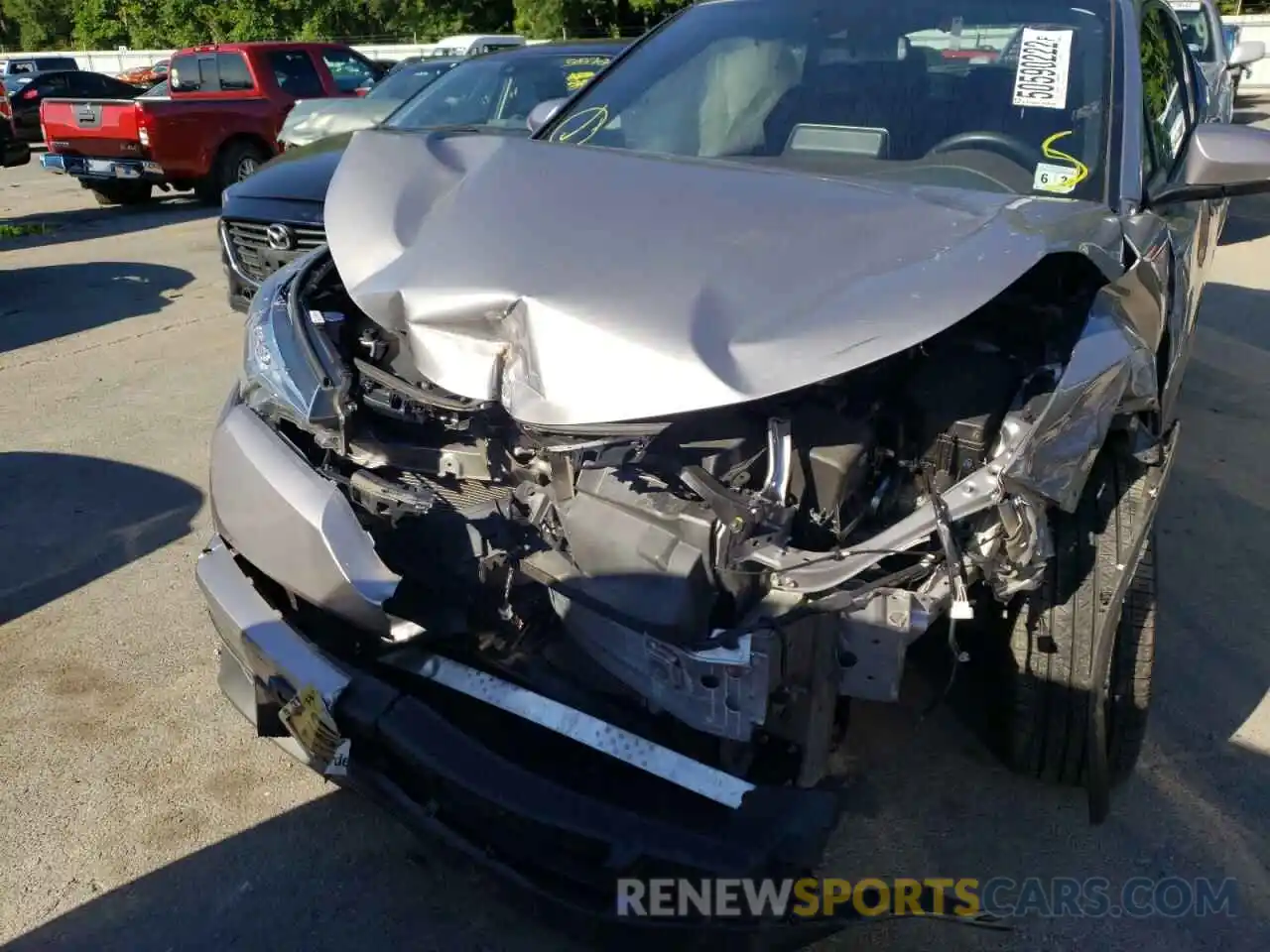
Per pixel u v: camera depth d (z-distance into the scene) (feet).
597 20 104.32
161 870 8.38
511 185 8.04
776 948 6.14
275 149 41.39
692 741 6.91
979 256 6.79
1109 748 8.59
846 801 7.29
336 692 7.16
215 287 27.50
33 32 169.99
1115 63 9.75
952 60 10.13
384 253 7.93
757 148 9.99
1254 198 35.55
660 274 6.85
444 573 7.38
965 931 7.71
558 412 6.49
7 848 8.56
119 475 15.39
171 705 10.30
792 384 6.13
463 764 6.67
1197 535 13.24
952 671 7.65
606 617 6.64
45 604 12.00
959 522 6.63
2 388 19.38
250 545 7.62
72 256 31.99
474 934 7.79
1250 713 9.98
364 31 127.44
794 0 11.32
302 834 8.75
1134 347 7.27
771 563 6.42
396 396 7.59
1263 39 75.05
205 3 125.59
